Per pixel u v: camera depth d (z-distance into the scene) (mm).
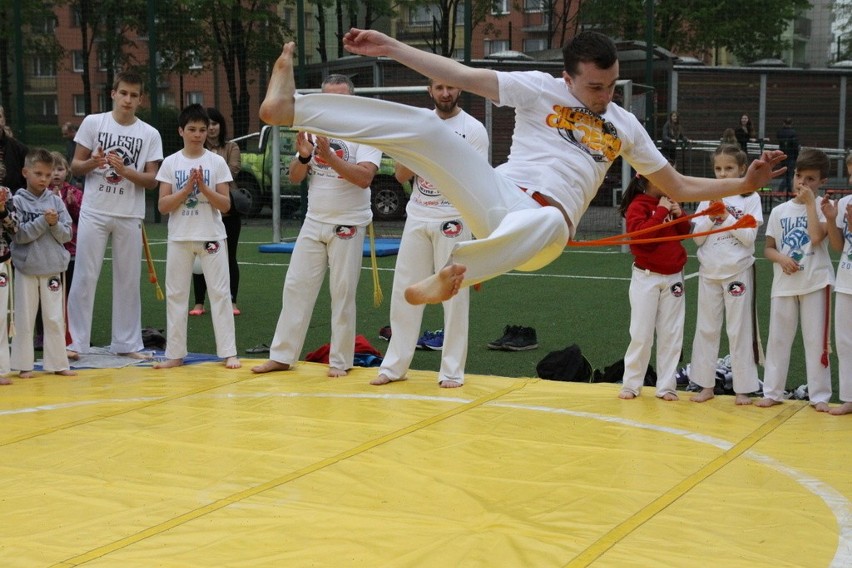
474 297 10875
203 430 5609
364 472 4789
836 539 3930
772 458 5035
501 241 3861
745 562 3680
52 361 7227
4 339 7020
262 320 9852
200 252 7496
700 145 19312
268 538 3930
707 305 6293
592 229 17344
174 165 7477
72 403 6332
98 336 9227
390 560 3695
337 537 3930
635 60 19844
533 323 9422
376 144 4066
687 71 23641
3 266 6945
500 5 31000
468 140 6562
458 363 6773
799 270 6074
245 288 11789
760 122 24312
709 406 6160
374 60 20016
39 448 5266
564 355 7234
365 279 12539
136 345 8047
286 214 19953
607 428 5617
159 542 3902
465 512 4227
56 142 21406
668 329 6309
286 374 7215
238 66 21984
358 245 7102
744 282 6184
